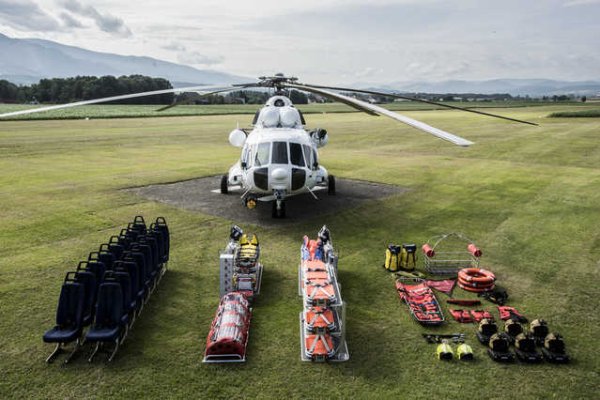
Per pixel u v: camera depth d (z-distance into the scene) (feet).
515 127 142.10
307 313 21.26
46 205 46.16
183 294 26.43
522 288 27.53
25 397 17.35
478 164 75.25
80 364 19.53
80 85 392.27
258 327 22.80
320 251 27.14
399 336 21.99
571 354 20.49
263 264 31.22
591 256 32.78
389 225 40.50
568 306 25.16
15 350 20.48
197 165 73.41
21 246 33.94
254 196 44.09
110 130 135.44
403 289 26.61
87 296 21.63
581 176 63.77
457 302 25.55
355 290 27.12
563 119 172.45
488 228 39.55
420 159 81.46
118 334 20.31
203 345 21.08
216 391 17.81
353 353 20.51
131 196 50.72
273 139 40.57
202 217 42.45
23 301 25.11
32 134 119.14
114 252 26.13
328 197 51.52
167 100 426.92
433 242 35.99
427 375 18.90
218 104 408.26
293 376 18.81
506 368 19.44
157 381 18.42
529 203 48.34
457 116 217.36
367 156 85.71
